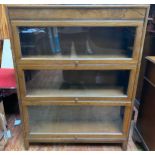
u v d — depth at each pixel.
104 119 1.71
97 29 1.36
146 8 1.15
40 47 1.39
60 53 1.41
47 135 1.55
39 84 1.51
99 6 1.14
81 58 1.31
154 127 1.41
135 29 1.22
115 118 1.70
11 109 2.08
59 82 1.55
